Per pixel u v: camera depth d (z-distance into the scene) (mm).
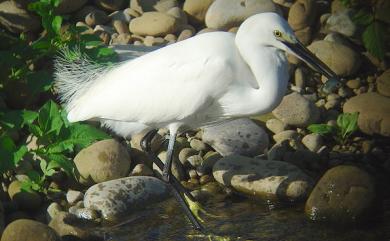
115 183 7590
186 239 7109
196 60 7082
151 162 8297
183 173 8211
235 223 7340
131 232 7188
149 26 9898
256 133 8430
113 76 7484
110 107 7336
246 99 7137
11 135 8125
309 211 7262
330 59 9508
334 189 7160
